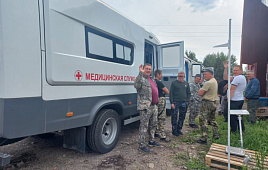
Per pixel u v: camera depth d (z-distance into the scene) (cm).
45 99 222
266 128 458
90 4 279
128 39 377
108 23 319
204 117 368
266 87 711
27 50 204
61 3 235
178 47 525
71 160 301
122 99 367
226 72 537
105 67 315
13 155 318
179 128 437
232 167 271
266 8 697
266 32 702
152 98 344
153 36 513
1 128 188
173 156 320
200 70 1030
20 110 200
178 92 423
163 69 559
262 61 709
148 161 300
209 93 361
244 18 686
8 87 190
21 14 199
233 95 392
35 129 214
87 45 279
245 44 697
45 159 304
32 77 209
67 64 244
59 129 241
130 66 387
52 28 224
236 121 398
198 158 307
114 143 344
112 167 279
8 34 190
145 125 331
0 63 188
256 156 266
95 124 303
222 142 355
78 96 266
